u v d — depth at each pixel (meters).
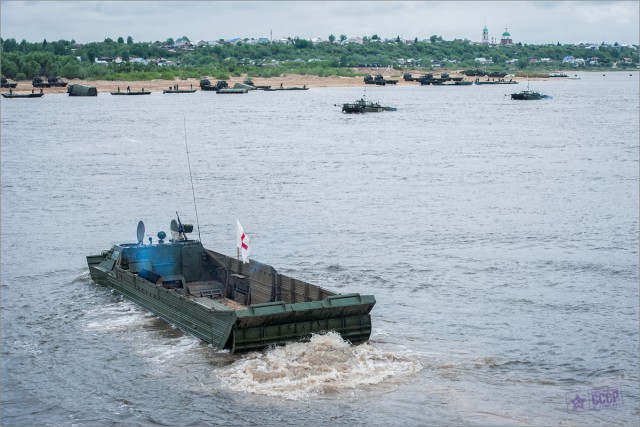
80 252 69.94
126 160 136.88
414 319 51.12
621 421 36.75
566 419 36.88
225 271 54.78
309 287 46.72
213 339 44.53
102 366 43.25
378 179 114.12
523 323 50.38
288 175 118.00
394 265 65.12
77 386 41.00
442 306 54.03
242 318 42.00
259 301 50.78
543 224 81.19
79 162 133.88
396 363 42.84
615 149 152.88
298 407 37.84
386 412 37.38
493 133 191.75
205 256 56.66
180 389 40.06
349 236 76.00
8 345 46.75
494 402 38.56
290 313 42.94
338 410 37.56
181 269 56.34
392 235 76.31
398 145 163.75
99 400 39.38
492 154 146.62
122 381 41.31
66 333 48.53
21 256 68.38
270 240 74.56
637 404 38.47
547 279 60.69
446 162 134.50
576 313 52.38
